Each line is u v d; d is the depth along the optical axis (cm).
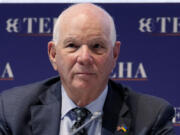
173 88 664
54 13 689
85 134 361
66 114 388
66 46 352
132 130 382
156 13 674
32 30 689
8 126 390
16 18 692
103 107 391
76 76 351
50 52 386
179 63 665
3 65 686
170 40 670
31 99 406
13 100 407
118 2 679
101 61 350
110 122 383
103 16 356
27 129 385
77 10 355
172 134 385
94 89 364
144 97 413
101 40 349
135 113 395
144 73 670
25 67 686
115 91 418
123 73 671
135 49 673
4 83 684
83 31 346
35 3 690
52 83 430
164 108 398
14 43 689
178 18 670
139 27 675
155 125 385
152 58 670
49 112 392
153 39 672
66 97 393
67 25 352
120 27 677
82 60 343
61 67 361
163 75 666
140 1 678
